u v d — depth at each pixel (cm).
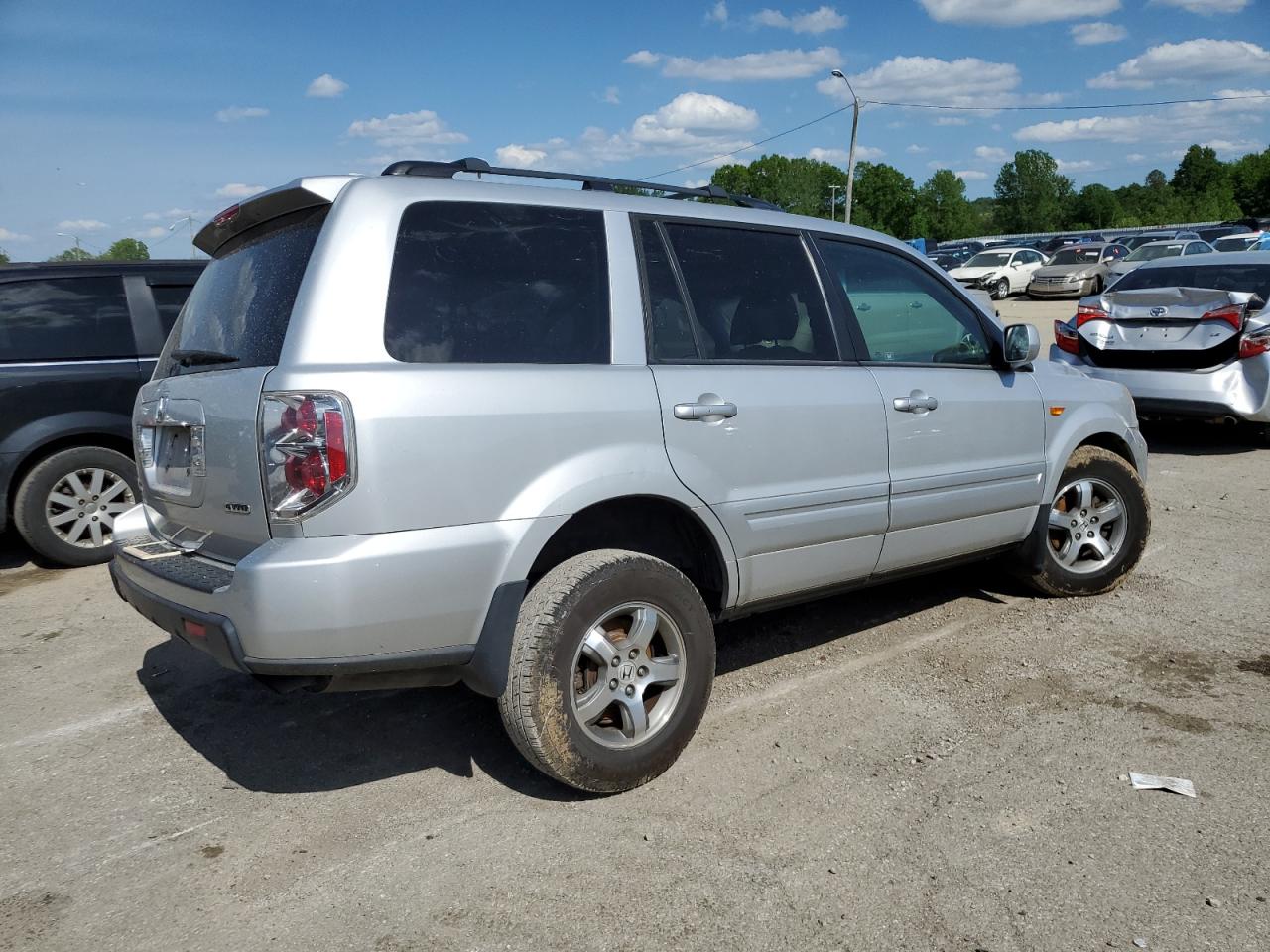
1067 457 491
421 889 287
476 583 297
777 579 380
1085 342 922
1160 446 956
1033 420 472
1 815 339
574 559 323
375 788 348
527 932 266
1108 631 479
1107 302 912
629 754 330
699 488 346
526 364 314
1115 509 519
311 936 267
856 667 441
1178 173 13588
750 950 258
